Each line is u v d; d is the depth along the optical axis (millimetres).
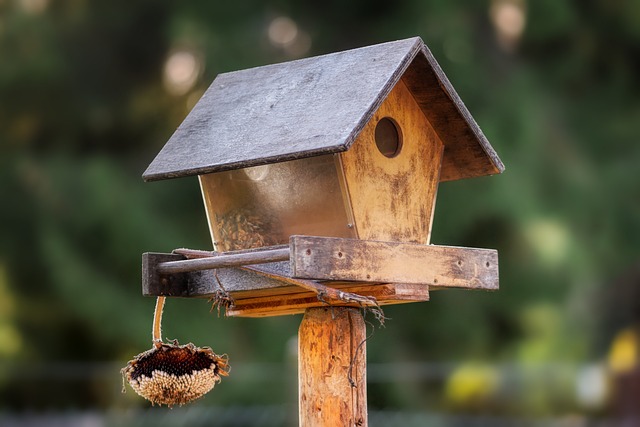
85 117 20406
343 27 20797
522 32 21578
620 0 21828
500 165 6492
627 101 22219
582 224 20859
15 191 19766
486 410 19812
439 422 18516
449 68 19922
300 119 5742
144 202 19781
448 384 20047
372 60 5906
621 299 17562
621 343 17078
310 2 20859
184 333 19016
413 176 6184
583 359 19281
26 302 19859
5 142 20031
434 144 6348
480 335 20531
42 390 19859
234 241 6109
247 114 6027
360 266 5637
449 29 19969
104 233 19484
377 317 5457
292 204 5945
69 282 19094
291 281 5555
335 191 5824
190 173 5797
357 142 5875
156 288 5918
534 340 20281
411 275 5871
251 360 18984
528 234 20078
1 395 19719
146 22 20719
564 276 20219
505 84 20641
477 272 6176
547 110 21328
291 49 20781
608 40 22234
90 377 19234
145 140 20750
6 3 20281
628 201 21203
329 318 5992
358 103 5605
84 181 19641
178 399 5582
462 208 19672
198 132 6078
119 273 19484
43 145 20391
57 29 20328
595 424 17344
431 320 20562
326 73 6020
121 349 19969
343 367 5969
